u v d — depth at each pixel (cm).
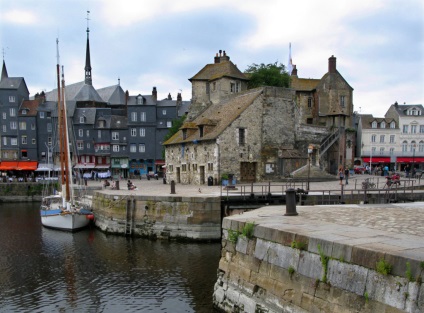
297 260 784
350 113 5025
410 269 557
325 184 2991
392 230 834
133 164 6381
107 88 7969
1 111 6278
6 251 1959
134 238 2244
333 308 686
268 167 3562
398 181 2403
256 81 4612
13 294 1349
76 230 2516
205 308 1135
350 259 658
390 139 6178
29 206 4162
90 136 6412
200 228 2078
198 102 4734
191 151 3772
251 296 921
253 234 939
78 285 1426
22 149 6291
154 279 1454
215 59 4850
